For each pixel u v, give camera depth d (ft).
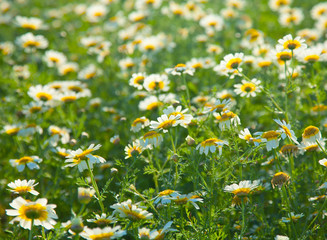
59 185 16.46
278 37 27.37
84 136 17.48
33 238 11.46
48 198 15.70
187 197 11.37
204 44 30.55
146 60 26.94
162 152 17.26
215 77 24.71
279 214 13.75
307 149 12.93
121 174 16.03
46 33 38.19
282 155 12.54
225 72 16.42
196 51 28.37
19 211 9.44
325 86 19.33
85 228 9.64
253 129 17.54
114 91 26.68
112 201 14.53
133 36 32.83
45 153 18.56
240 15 37.70
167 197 11.07
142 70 27.17
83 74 27.50
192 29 34.88
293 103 18.22
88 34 36.96
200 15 35.47
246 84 16.53
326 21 28.55
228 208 12.47
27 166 16.47
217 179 12.25
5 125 20.67
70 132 20.67
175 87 24.53
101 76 28.84
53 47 32.76
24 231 13.08
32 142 19.93
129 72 26.86
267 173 14.84
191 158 12.84
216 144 11.94
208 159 12.77
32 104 20.17
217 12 41.14
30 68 27.17
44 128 20.89
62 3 51.72
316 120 17.22
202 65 22.76
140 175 16.21
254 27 35.35
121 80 27.37
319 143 12.27
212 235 11.55
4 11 43.34
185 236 11.55
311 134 12.81
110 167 16.44
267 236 12.69
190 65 22.79
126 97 24.18
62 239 12.75
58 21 42.34
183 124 13.34
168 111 13.28
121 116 21.86
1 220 14.47
